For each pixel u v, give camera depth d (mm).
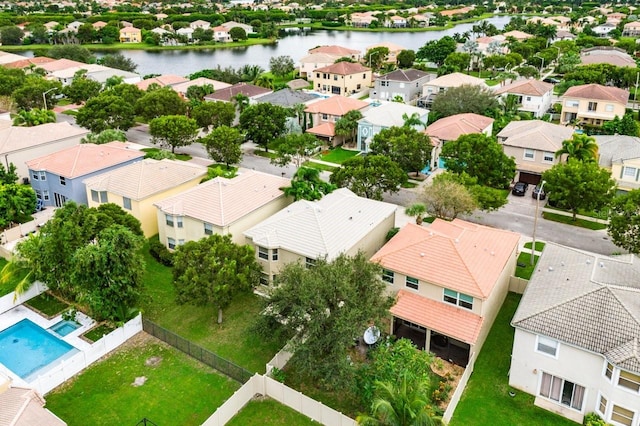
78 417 31500
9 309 41656
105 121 80500
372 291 32906
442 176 52375
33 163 60594
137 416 31609
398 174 55219
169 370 35406
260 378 32719
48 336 38750
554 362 31203
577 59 128625
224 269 37188
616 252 49781
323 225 43250
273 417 31438
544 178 54688
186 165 58250
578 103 88375
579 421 30938
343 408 31828
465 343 36750
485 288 35438
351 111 80625
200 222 47281
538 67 137875
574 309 31469
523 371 32688
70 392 33469
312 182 53156
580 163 54000
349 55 139000
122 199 52938
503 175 57969
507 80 123188
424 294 37656
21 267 43000
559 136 67062
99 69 118125
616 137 66812
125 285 37625
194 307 42125
